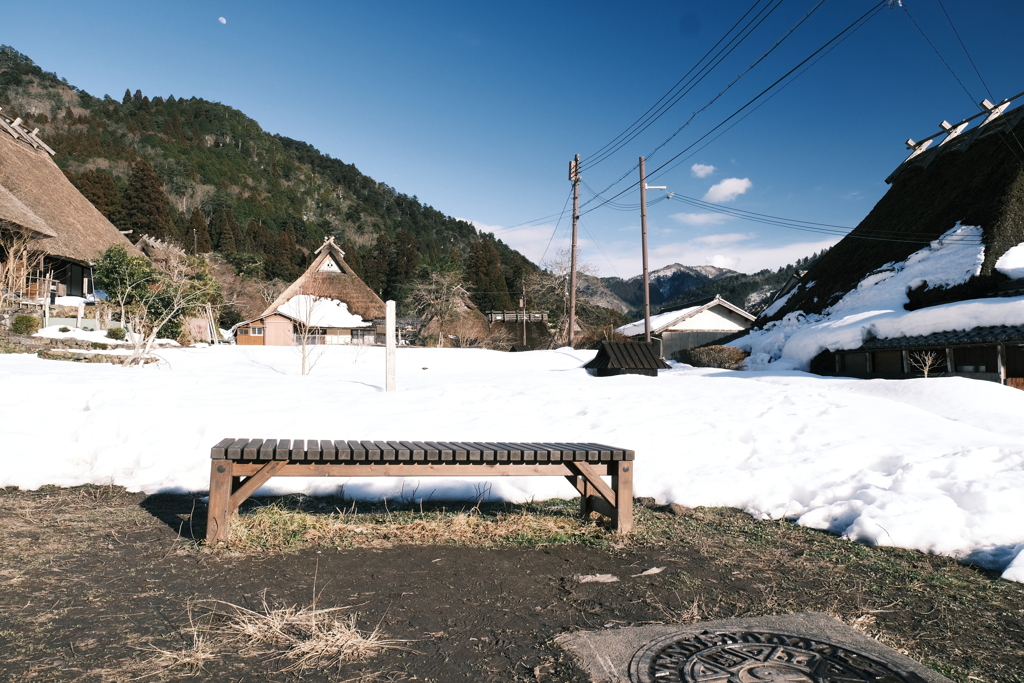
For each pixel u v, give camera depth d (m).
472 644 2.86
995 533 4.56
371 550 4.32
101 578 3.62
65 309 24.12
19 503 5.21
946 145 30.91
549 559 4.23
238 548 4.20
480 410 8.72
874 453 6.70
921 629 3.18
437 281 51.19
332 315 43.28
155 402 7.82
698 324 37.72
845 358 25.16
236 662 2.61
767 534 4.93
